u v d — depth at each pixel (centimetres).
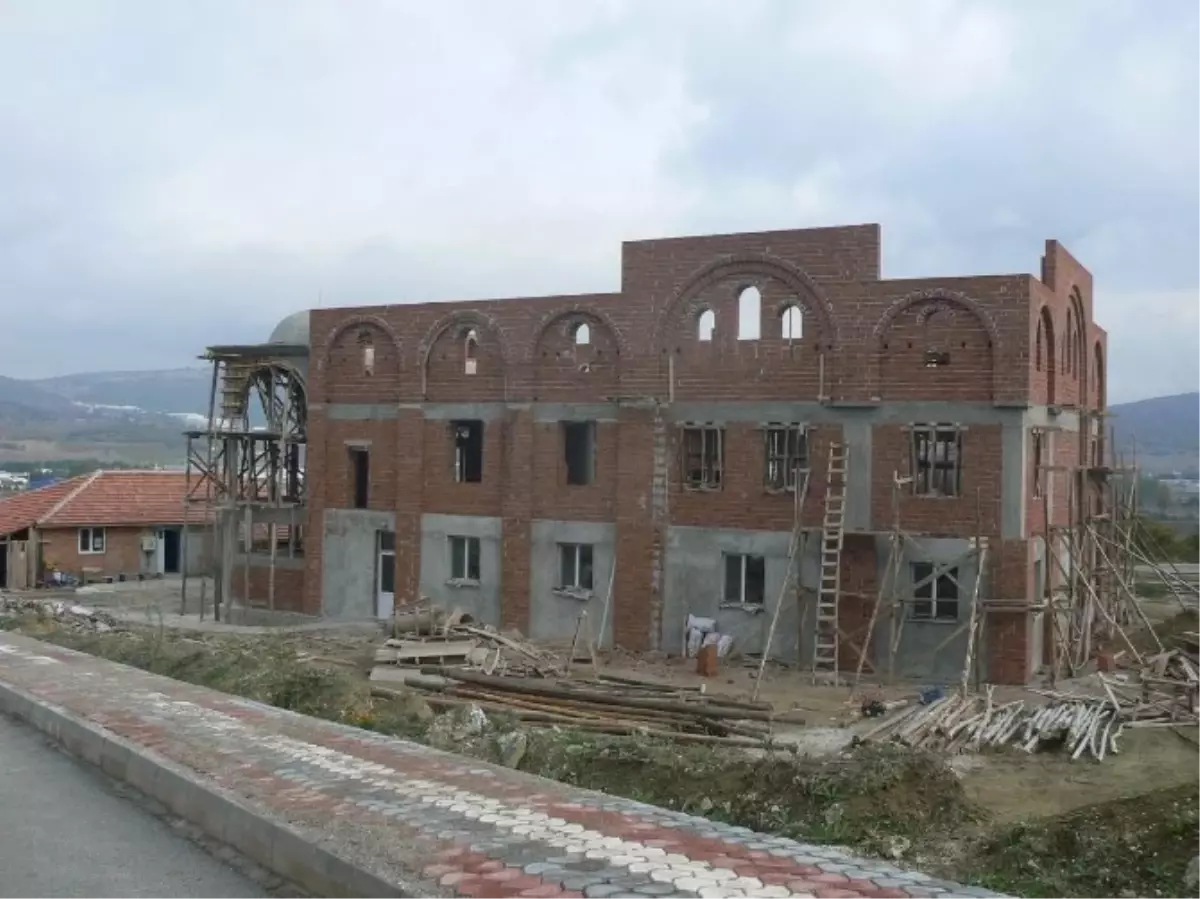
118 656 2331
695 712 2033
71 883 902
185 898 866
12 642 2416
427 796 1036
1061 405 2994
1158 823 1132
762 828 1240
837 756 1459
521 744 1532
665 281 3133
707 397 3080
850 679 2744
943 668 2748
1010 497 2705
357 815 962
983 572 2706
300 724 1438
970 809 1338
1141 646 3241
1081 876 1062
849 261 2873
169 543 5356
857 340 2864
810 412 2933
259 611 3891
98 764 1329
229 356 3978
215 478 3984
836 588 2756
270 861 930
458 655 2600
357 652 2883
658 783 1378
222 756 1220
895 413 2830
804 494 2886
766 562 2983
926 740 1977
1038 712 2134
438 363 3578
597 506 3262
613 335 3228
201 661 2167
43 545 4959
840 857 848
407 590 3591
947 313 2783
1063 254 3111
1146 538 4209
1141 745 1969
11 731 1544
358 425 3750
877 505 2845
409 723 1736
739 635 3020
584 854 843
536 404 3369
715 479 3106
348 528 3759
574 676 2519
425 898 750
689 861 827
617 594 3189
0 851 987
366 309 3706
